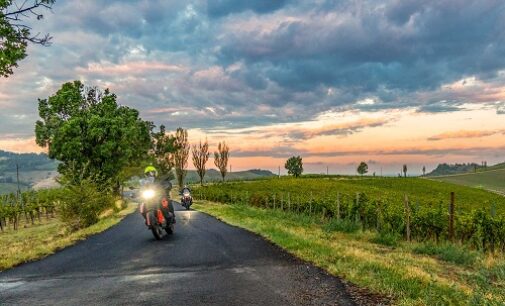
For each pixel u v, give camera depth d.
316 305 6.43
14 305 6.84
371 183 95.88
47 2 14.52
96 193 26.22
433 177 199.75
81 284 8.19
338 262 9.41
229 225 19.77
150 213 14.41
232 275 8.57
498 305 6.34
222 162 100.44
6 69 14.77
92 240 15.47
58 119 56.22
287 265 9.55
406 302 6.41
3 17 14.16
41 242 17.42
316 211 27.95
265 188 74.81
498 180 179.25
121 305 6.64
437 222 16.69
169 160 87.00
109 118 56.00
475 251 13.94
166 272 9.05
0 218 37.50
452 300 6.73
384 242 16.03
